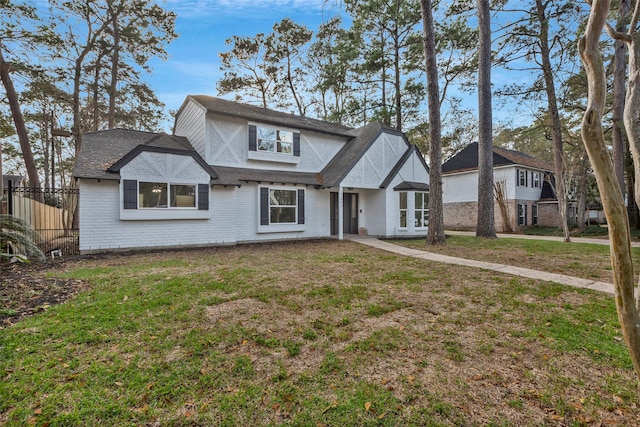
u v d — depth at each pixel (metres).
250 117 12.37
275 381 2.54
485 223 13.29
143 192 9.79
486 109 12.97
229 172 11.89
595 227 18.45
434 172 11.42
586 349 3.07
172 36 18.91
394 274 6.28
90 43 17.59
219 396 2.34
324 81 22.38
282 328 3.57
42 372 2.60
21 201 8.70
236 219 11.76
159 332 3.41
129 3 17.45
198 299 4.55
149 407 2.20
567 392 2.40
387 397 2.33
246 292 4.93
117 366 2.72
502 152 23.08
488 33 12.65
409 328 3.59
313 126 14.74
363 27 19.75
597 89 1.60
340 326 3.65
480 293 4.98
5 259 7.61
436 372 2.68
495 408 2.22
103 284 5.29
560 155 14.96
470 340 3.29
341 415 2.15
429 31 11.16
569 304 4.42
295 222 13.07
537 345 3.17
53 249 9.52
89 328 3.47
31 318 3.74
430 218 11.53
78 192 9.52
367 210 15.16
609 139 17.20
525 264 7.48
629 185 16.56
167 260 8.01
